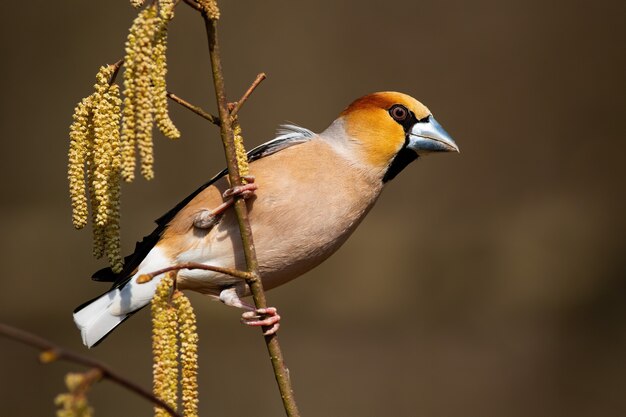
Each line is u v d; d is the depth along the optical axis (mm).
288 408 4414
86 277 14344
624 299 14898
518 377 12969
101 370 2930
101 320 5438
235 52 17125
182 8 16797
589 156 17188
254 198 5391
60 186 16984
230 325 13281
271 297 14117
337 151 5762
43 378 11883
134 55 3762
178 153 16172
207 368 12484
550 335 14188
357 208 5750
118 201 4281
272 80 17172
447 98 17672
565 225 15984
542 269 15250
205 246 5363
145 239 5508
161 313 3789
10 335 2764
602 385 12961
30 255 14734
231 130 4309
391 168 5969
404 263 14914
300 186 5492
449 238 15562
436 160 16609
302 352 13180
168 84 16594
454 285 14953
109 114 4203
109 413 10773
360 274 14594
